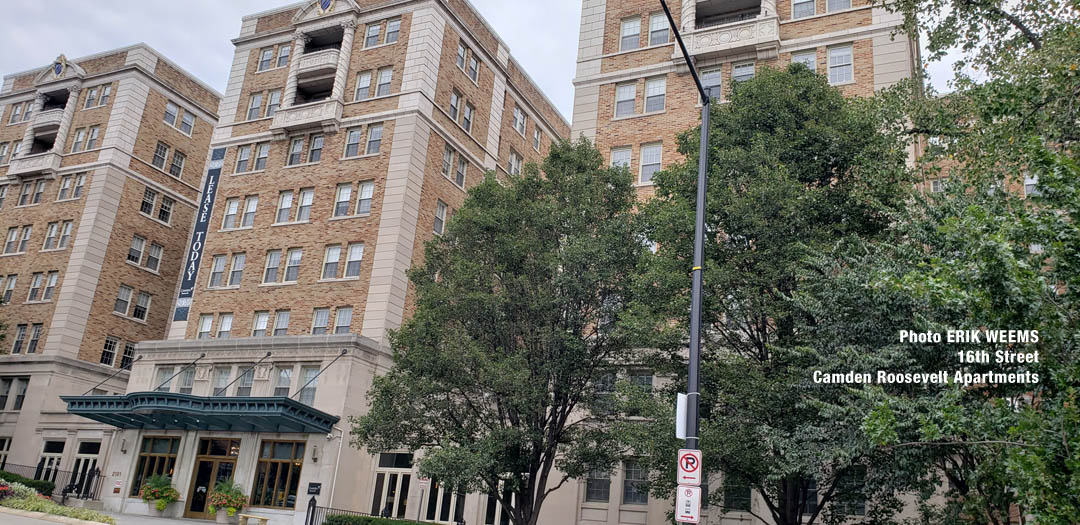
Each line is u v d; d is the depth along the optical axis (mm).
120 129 49812
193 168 54750
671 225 18781
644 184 32594
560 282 21484
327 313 37312
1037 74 16578
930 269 13180
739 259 18516
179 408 31531
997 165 16984
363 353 34219
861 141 18781
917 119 19750
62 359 43781
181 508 33938
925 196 16109
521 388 20422
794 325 17578
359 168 39719
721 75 33312
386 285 36188
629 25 36500
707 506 26125
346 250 38094
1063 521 9258
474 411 22609
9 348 46156
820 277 15422
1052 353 10539
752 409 17141
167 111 53406
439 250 24125
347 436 32406
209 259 41719
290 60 44625
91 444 39938
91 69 53531
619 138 34188
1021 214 10656
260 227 41094
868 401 13008
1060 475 9492
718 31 33562
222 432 34594
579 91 36062
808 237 17891
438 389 21828
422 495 31250
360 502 32562
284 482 32469
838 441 14422
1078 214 10117
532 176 23969
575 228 22688
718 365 18375
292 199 40906
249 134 43812
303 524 30953
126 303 48531
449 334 22125
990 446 11281
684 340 18859
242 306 39562
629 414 20109
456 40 44031
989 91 16109
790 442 15188
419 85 40031
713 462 17562
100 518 24672
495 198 23734
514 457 21562
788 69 21062
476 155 44906
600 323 23047
